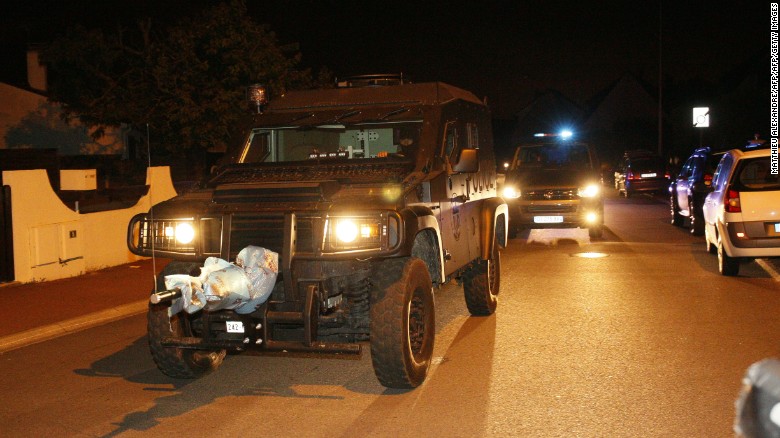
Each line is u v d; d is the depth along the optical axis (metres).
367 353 8.05
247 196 6.57
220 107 21.50
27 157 18.81
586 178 17.34
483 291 9.17
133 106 22.23
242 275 5.88
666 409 5.95
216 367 7.36
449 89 8.56
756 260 13.39
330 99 8.38
